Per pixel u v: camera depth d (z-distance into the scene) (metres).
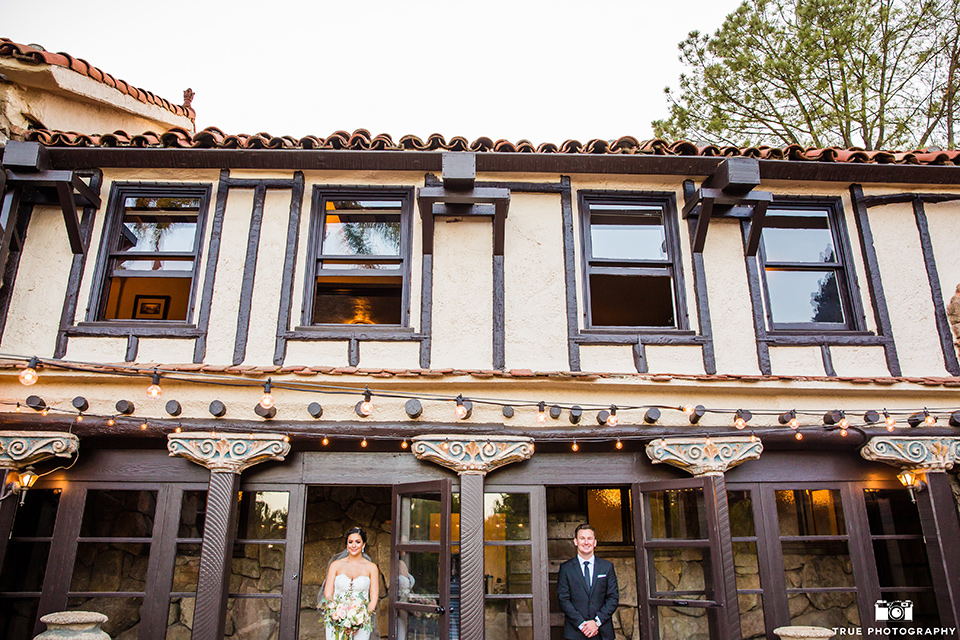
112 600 6.56
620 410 6.34
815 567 6.92
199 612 5.58
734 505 6.50
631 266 6.89
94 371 6.03
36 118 7.57
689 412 6.17
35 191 6.58
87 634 5.28
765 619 6.06
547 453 6.40
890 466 6.50
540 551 6.14
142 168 6.81
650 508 6.30
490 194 6.39
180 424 6.03
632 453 6.45
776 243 7.11
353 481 6.27
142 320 6.43
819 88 11.75
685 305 6.65
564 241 6.75
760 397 6.43
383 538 7.69
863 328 6.73
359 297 7.25
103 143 6.65
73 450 5.97
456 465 6.07
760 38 12.15
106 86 8.34
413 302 6.54
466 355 6.36
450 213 6.67
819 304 6.96
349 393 6.03
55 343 6.23
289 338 6.32
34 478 5.94
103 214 6.71
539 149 6.81
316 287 6.83
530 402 6.26
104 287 6.59
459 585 5.85
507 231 6.77
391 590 6.02
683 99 13.12
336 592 5.79
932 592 6.41
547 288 6.60
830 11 11.35
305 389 6.02
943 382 6.34
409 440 6.18
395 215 6.99
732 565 5.83
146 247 6.82
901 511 6.68
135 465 6.21
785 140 12.54
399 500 6.21
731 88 12.40
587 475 6.36
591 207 7.04
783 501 6.55
